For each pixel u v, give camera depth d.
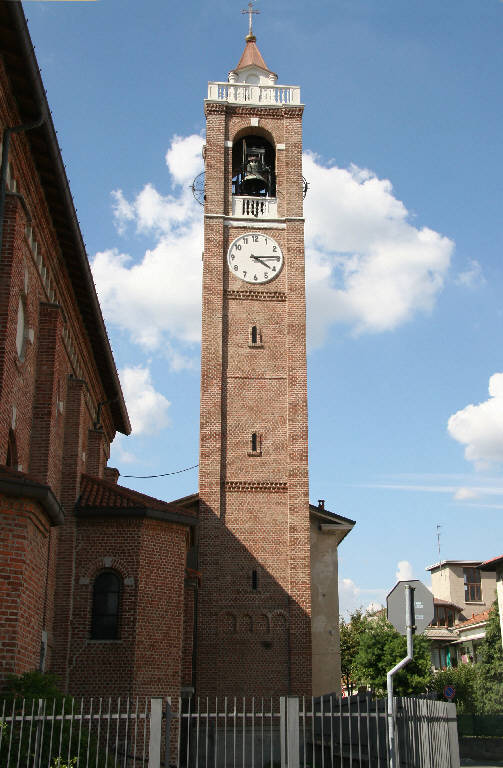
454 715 16.41
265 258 42.19
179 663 26.95
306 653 36.44
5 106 18.89
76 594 26.75
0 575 17.06
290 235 42.59
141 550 27.14
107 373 35.62
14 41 17.38
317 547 44.09
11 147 19.78
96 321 30.47
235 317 41.25
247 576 37.56
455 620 86.88
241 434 39.56
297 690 35.84
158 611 26.98
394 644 62.03
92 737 17.53
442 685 63.84
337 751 27.73
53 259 25.08
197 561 38.56
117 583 27.11
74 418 28.94
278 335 41.12
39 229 22.98
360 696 25.70
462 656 78.94
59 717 14.95
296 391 40.16
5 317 19.14
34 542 18.33
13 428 20.64
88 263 27.14
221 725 35.16
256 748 34.94
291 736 16.39
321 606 43.06
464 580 92.25
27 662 18.00
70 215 23.61
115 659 25.91
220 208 42.59
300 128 44.44
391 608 16.89
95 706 25.28
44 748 15.71
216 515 38.22
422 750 18.38
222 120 44.09
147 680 25.91
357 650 67.94
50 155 21.17
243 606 37.12
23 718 14.47
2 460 18.97
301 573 37.56
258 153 44.06
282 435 39.66
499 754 47.38
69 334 28.77
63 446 28.41
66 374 28.73
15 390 20.72
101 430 34.38
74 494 27.91
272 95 44.84
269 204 43.09
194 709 35.34
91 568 27.06
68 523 27.42
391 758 16.31
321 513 44.09
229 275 41.75
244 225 42.59
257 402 40.09
